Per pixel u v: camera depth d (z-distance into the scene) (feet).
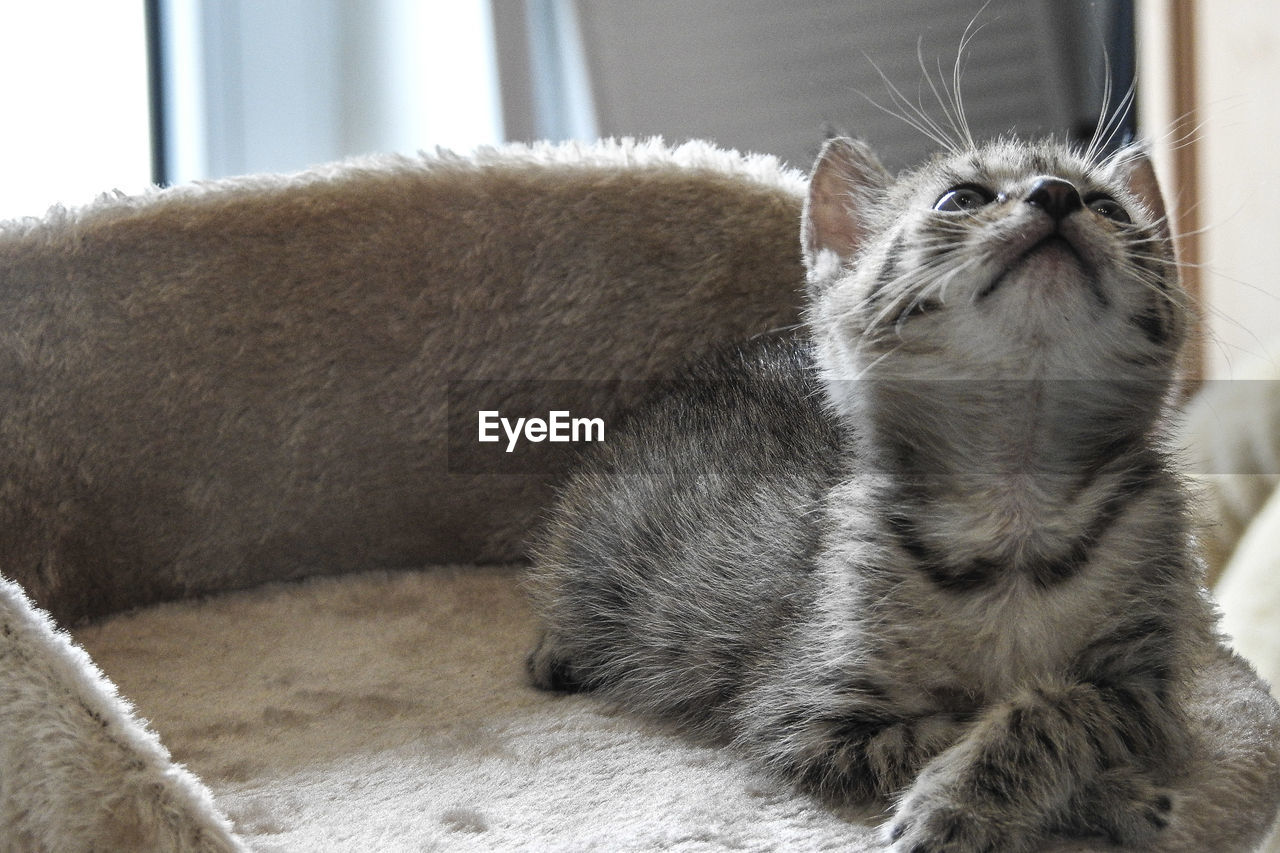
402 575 2.57
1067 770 1.69
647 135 3.69
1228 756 1.83
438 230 2.47
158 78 3.63
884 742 1.79
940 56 3.61
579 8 3.68
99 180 3.59
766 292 2.51
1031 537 1.80
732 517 2.08
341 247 2.46
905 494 1.85
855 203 2.04
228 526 2.50
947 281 1.78
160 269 2.41
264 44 3.78
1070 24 3.57
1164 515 1.83
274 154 3.81
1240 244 2.79
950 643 1.81
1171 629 1.80
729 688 2.01
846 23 3.63
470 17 3.82
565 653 2.20
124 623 2.41
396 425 2.53
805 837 1.74
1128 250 1.78
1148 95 2.89
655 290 2.51
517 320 2.51
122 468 2.43
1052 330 1.75
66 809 1.63
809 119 3.67
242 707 2.10
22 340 2.36
